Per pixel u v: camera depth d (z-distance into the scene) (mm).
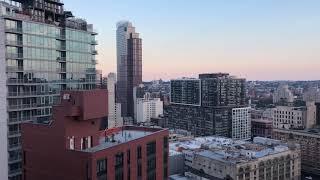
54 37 144750
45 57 141000
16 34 129500
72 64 153500
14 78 129000
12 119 128375
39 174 77062
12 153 128000
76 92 74188
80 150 73500
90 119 77688
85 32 160375
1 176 93875
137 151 84125
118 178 77250
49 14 150250
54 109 73875
